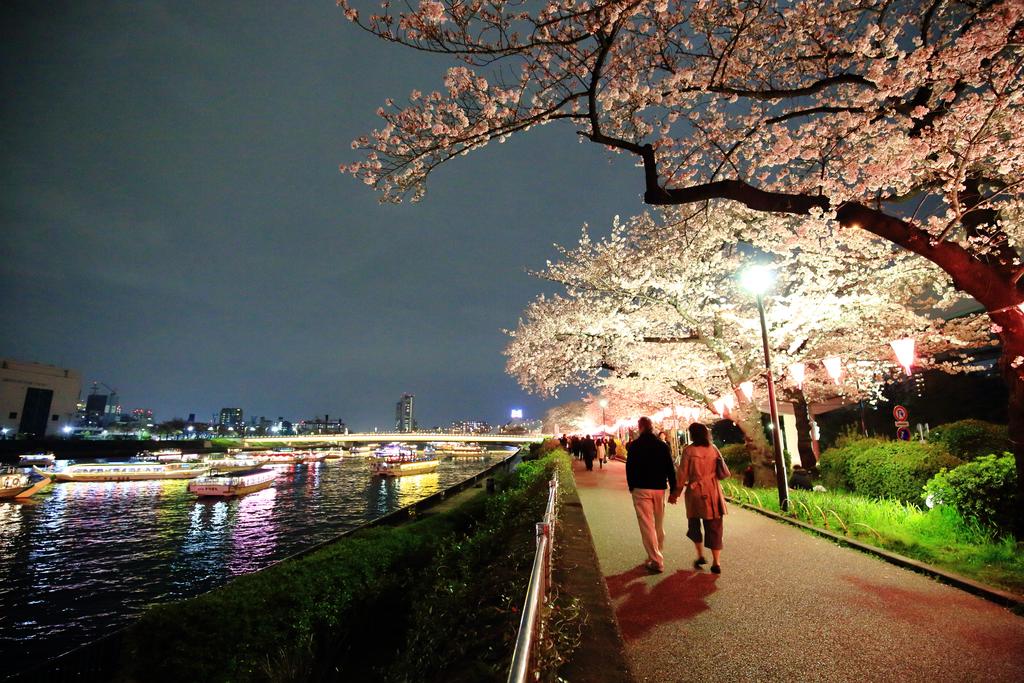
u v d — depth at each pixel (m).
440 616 4.64
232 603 6.76
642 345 18.53
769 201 7.73
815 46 9.45
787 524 10.25
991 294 7.37
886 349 16.06
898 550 7.49
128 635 6.20
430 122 8.25
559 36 7.07
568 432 76.62
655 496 7.10
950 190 7.37
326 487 70.12
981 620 4.98
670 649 4.53
